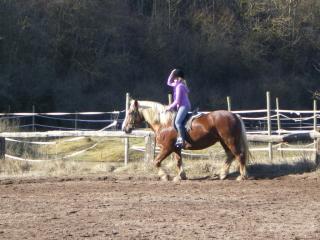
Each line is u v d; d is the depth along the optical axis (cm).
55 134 1811
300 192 1360
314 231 997
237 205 1220
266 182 1499
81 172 1722
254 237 958
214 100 4919
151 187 1446
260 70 5319
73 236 973
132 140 2528
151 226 1039
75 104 4162
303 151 1898
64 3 4397
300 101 5238
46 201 1279
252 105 5084
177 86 1548
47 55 4331
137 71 4809
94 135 1778
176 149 1565
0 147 1848
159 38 4988
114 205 1227
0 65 3984
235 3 5503
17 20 4112
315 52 5453
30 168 1795
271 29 5394
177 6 5303
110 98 4394
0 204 1250
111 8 4825
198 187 1439
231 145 1532
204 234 977
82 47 4522
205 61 5131
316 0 5453
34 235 983
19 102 3953
